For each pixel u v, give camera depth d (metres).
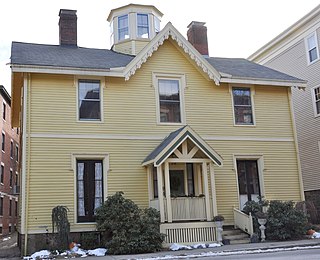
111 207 14.35
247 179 18.09
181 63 18.03
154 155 15.45
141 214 14.48
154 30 21.06
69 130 15.77
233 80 18.14
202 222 15.14
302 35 24.83
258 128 18.53
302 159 24.52
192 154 15.46
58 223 14.28
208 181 16.78
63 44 19.75
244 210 16.58
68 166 15.45
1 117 31.19
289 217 15.59
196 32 22.05
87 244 14.76
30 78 15.66
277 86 19.36
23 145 15.10
